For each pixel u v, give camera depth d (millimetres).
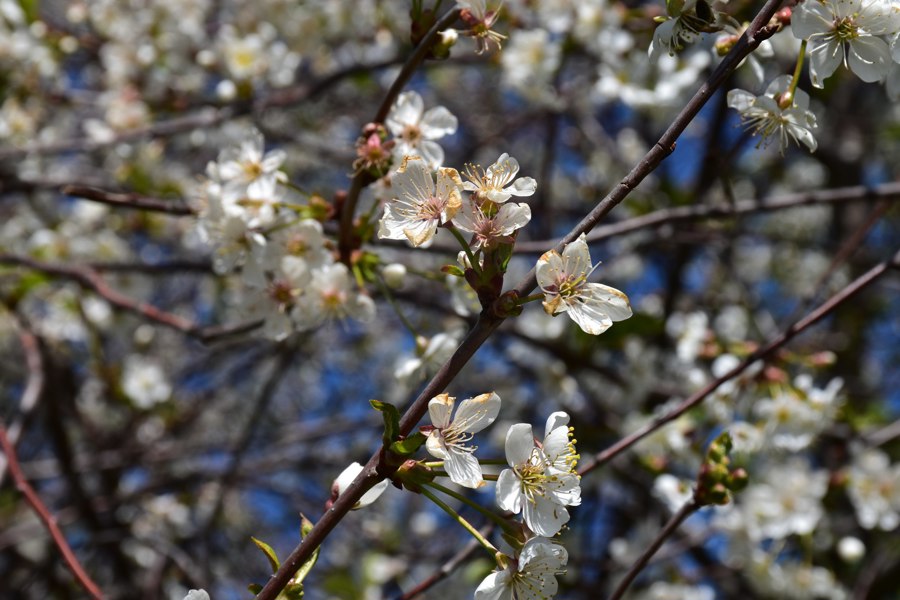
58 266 4754
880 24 2270
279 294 3242
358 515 7293
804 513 4555
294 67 5648
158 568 6402
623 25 5148
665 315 6273
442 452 1994
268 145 7098
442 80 8766
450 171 2035
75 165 7375
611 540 6676
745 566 4723
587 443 5516
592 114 7406
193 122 5492
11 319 5891
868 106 8797
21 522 7340
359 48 6348
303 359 8453
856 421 5121
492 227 2006
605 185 7711
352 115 8336
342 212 3234
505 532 2086
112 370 6617
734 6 3648
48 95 6176
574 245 2025
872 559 5816
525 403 6734
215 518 6691
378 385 8945
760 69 2637
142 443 7652
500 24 5273
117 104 5812
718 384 3129
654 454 4496
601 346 5246
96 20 5945
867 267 7707
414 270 3396
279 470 7371
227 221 3164
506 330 5207
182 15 5875
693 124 8562
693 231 6105
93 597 3025
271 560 2113
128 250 6758
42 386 5355
